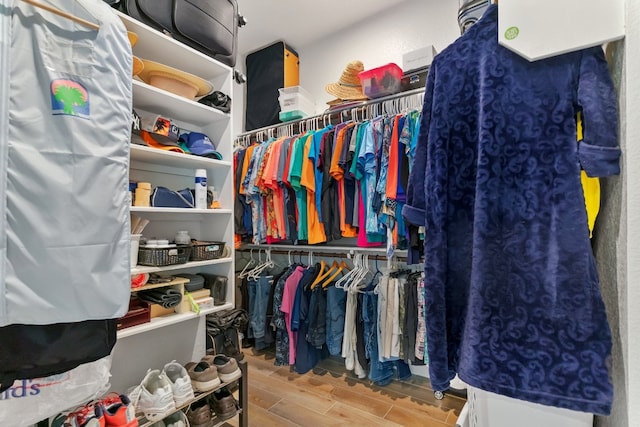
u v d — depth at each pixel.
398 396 1.87
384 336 1.88
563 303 0.55
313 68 2.87
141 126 1.31
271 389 1.96
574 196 0.55
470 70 0.68
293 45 2.92
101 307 0.86
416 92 1.93
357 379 2.09
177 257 1.33
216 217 1.67
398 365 2.01
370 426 1.59
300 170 2.09
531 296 0.57
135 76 1.31
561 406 0.53
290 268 2.46
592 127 0.54
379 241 1.87
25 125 0.76
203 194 1.51
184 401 1.27
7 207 0.73
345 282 2.18
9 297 0.73
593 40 0.54
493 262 0.61
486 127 0.63
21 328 0.78
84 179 0.84
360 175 1.89
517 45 0.60
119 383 1.33
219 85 1.67
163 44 1.35
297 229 2.16
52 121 0.80
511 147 0.61
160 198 1.36
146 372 1.41
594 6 0.54
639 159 0.48
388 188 1.74
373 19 2.53
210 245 1.51
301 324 2.20
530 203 0.59
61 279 0.79
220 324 1.75
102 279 0.87
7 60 0.75
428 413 1.70
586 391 0.52
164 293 1.36
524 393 0.56
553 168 0.58
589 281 0.53
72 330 0.85
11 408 0.90
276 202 2.23
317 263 2.46
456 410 1.73
